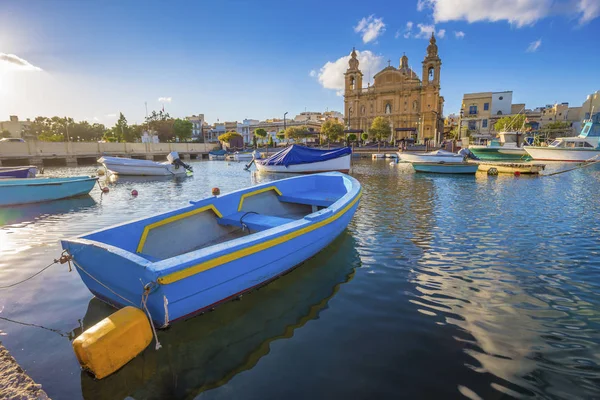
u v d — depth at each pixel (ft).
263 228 17.53
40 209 38.60
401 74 247.70
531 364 10.55
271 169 81.41
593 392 9.33
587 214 32.53
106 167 75.51
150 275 10.51
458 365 10.53
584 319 13.26
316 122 302.25
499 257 20.56
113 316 10.43
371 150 185.16
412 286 16.51
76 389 9.63
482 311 13.98
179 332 12.45
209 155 185.06
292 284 16.67
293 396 9.34
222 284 12.75
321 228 18.11
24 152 120.78
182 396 9.41
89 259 12.28
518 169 74.28
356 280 17.22
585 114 218.79
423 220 30.76
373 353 11.22
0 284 16.96
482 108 234.99
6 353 10.48
